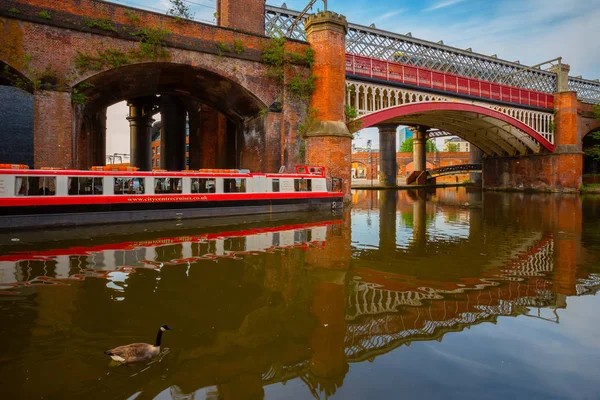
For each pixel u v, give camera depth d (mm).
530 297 7027
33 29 16375
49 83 16672
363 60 26703
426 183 55656
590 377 4352
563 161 39625
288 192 19859
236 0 26219
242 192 18500
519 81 40500
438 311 6352
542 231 14820
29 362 4578
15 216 13523
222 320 5875
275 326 5688
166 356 4766
